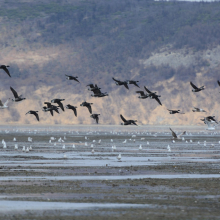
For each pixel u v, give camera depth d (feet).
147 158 172.35
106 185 103.55
